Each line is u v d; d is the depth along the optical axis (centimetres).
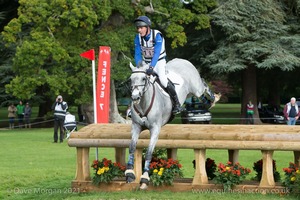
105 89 1535
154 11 3391
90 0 3117
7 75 4003
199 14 3778
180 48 4219
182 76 1145
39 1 3138
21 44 3338
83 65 3194
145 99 1006
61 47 3141
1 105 4212
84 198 1067
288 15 4091
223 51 3875
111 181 1161
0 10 4147
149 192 1107
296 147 1065
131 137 1066
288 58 3697
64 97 3838
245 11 3800
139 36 1060
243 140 1097
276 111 4219
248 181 1205
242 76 4191
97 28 3391
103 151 2062
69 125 2491
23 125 3866
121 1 3241
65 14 3073
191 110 3831
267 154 1102
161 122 1048
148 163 1031
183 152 2047
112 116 3388
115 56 3344
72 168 1591
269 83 4775
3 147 2241
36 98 4141
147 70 1000
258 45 3769
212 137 1109
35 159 1819
